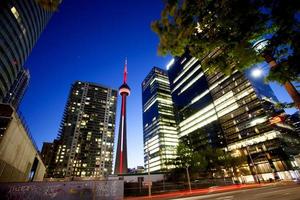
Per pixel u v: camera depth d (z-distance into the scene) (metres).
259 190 24.81
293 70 4.30
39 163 51.22
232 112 78.81
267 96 76.31
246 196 18.14
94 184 25.64
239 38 4.22
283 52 4.51
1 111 22.52
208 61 5.26
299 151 65.31
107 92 183.25
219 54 4.96
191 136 97.50
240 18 3.94
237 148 72.44
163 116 125.44
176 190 36.12
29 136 33.88
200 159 49.44
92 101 168.38
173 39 5.05
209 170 58.84
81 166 132.00
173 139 119.12
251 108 71.62
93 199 24.52
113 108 177.00
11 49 57.88
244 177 64.81
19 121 25.97
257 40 4.32
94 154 141.00
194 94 105.06
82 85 175.00
